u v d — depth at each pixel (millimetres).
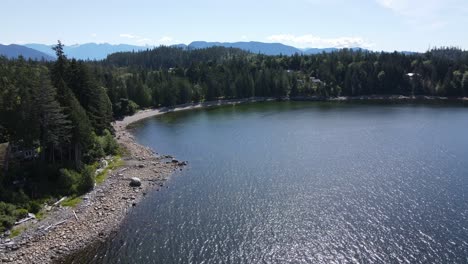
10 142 60844
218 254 44250
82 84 83750
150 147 96062
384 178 68750
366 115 146000
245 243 46562
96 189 63125
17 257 42969
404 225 50188
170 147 96000
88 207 56312
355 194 61250
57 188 59781
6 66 135625
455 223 50469
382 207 55906
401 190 62562
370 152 87750
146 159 83750
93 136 80500
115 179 69062
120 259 43312
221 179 69938
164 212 55625
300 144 96938
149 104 166125
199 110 168625
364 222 51281
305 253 44188
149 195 62469
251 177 70750
